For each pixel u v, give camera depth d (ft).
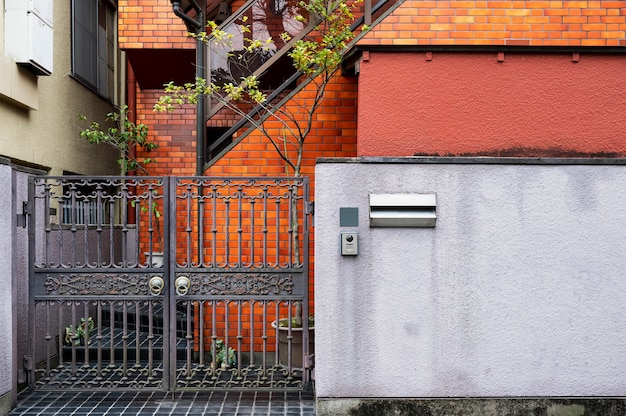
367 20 19.81
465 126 17.98
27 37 19.83
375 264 14.55
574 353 14.49
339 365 14.55
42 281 16.74
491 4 18.06
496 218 14.53
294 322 18.90
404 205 14.35
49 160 23.63
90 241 24.64
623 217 14.51
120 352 20.65
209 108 21.54
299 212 20.24
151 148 27.04
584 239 14.49
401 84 18.04
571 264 14.49
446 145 17.98
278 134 20.61
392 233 14.56
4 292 15.37
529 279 14.51
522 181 14.55
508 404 14.51
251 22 21.74
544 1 18.06
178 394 16.94
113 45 32.45
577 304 14.51
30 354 16.88
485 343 14.51
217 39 20.13
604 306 14.51
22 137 21.15
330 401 14.52
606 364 14.48
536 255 14.52
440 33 17.98
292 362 18.52
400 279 14.52
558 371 14.51
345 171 14.60
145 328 23.82
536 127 17.98
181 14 21.03
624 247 14.49
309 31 20.84
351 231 14.52
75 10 26.63
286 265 18.16
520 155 17.93
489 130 17.98
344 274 14.53
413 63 18.08
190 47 25.53
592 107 17.95
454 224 14.52
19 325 17.03
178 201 25.49
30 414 15.26
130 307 25.05
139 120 27.96
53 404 16.06
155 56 26.22
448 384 14.55
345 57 19.29
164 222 16.63
